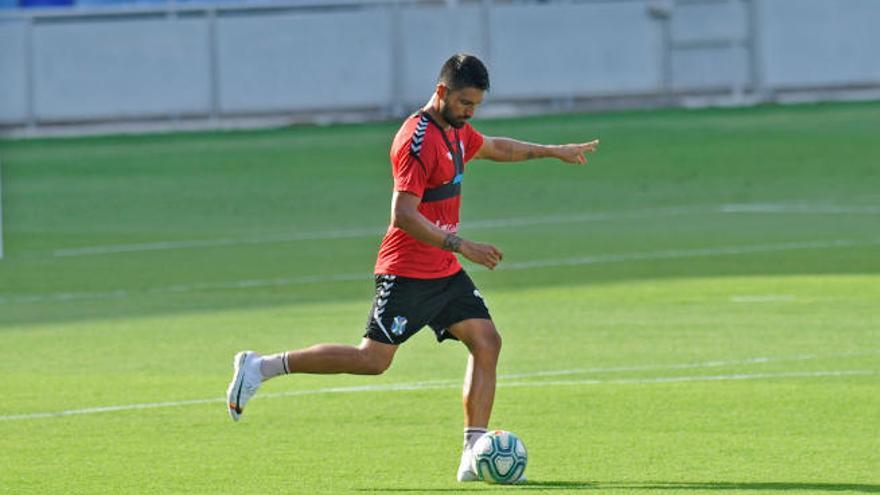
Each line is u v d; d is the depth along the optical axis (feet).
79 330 157.89
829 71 423.64
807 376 124.98
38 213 284.61
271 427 108.58
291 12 420.77
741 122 381.81
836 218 248.32
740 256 207.72
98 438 105.50
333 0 420.36
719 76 424.87
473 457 90.27
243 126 422.41
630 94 424.87
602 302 169.78
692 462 95.45
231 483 91.45
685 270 195.62
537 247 223.30
